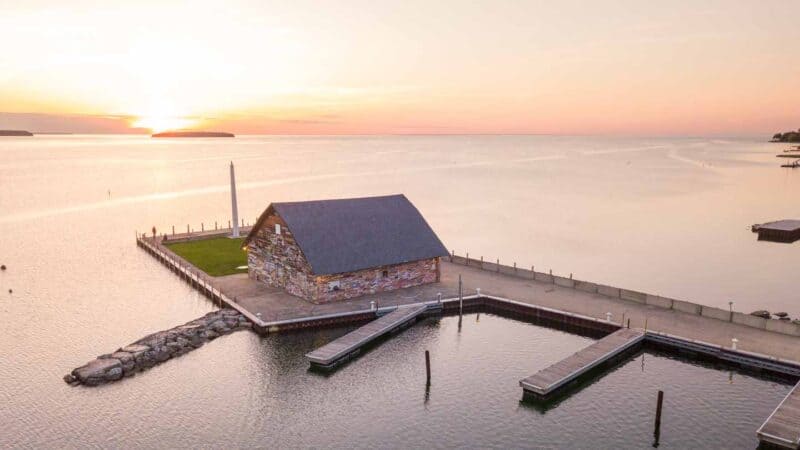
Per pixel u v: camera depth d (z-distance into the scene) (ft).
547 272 253.65
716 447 107.34
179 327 155.94
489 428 114.73
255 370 138.00
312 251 169.89
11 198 472.44
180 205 444.14
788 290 229.86
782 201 478.18
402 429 114.21
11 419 114.62
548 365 142.10
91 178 655.35
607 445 108.68
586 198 501.97
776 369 131.23
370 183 631.15
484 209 437.99
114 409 119.14
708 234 339.57
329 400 124.88
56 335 159.43
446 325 168.14
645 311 165.68
